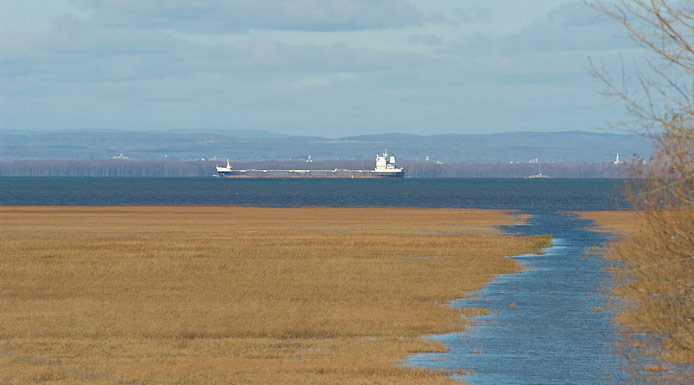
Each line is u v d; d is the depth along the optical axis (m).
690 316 61.34
